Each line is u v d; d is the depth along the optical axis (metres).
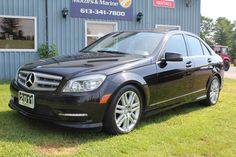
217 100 7.41
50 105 4.34
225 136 4.89
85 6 12.36
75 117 4.33
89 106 4.34
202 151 4.24
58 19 11.88
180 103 6.04
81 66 4.63
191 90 6.27
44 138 4.39
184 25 15.07
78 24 12.28
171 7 14.55
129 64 4.92
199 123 5.54
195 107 6.92
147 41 5.73
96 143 4.32
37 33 11.55
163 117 5.89
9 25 11.05
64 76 4.38
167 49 5.72
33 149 4.00
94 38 12.75
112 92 4.51
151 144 4.38
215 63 7.14
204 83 6.74
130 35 6.09
